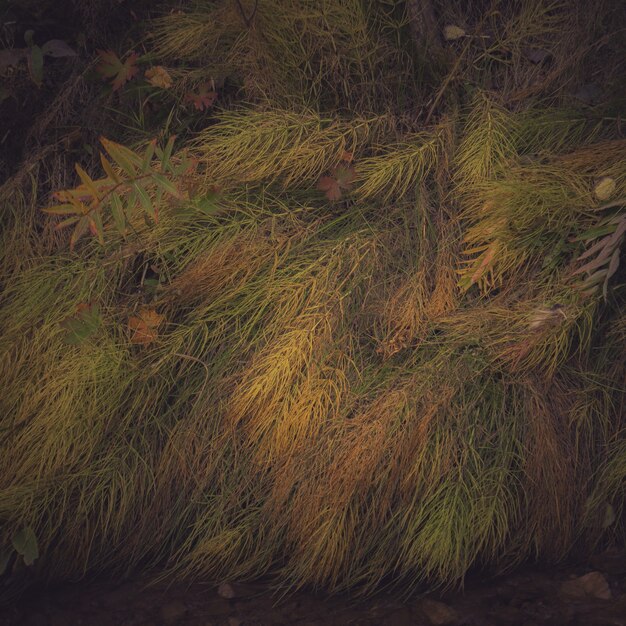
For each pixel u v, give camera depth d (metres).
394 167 1.61
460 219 1.63
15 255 1.63
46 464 1.54
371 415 1.52
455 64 1.65
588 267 1.52
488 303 1.60
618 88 1.65
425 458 1.51
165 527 1.55
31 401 1.55
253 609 1.49
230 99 1.69
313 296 1.57
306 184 1.64
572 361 1.58
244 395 1.53
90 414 1.54
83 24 1.71
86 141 1.69
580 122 1.65
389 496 1.51
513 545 1.53
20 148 1.71
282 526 1.53
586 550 1.55
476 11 1.74
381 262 1.61
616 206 1.56
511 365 1.56
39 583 1.53
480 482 1.52
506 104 1.68
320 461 1.52
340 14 1.64
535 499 1.53
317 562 1.51
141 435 1.55
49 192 1.67
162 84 1.63
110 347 1.56
